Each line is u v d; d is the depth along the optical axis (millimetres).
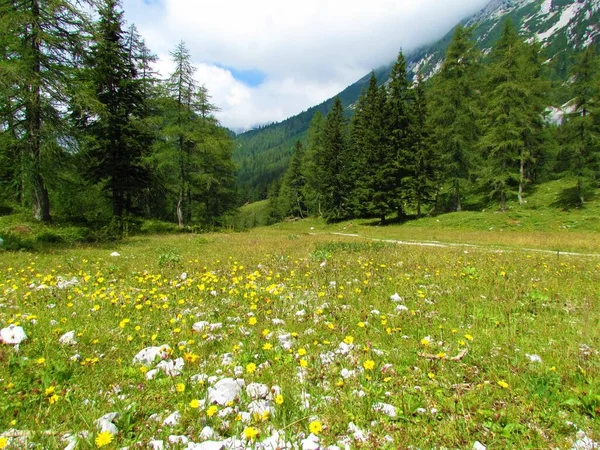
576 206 30438
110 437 2320
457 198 37469
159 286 7492
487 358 3896
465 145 36625
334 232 35625
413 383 3377
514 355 3992
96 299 6129
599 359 3803
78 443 2406
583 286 7477
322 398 3070
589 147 30625
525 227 27797
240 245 16078
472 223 30656
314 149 62969
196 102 30328
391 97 40938
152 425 2730
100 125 23812
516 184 40656
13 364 3598
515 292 6848
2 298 6117
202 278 7727
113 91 24594
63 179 19125
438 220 34031
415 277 8242
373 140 41312
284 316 5477
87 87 18594
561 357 3871
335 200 49625
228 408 2922
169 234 24188
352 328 4902
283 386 3211
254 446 2383
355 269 9203
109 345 4297
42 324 4781
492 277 8305
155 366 3732
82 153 19078
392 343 4379
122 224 23000
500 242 20500
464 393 3180
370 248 14039
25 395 3047
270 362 3766
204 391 3189
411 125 38281
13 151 17016
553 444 2480
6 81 14836
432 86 42656
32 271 8875
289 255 11930
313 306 5980
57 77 16797
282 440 2482
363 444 2467
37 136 16891
